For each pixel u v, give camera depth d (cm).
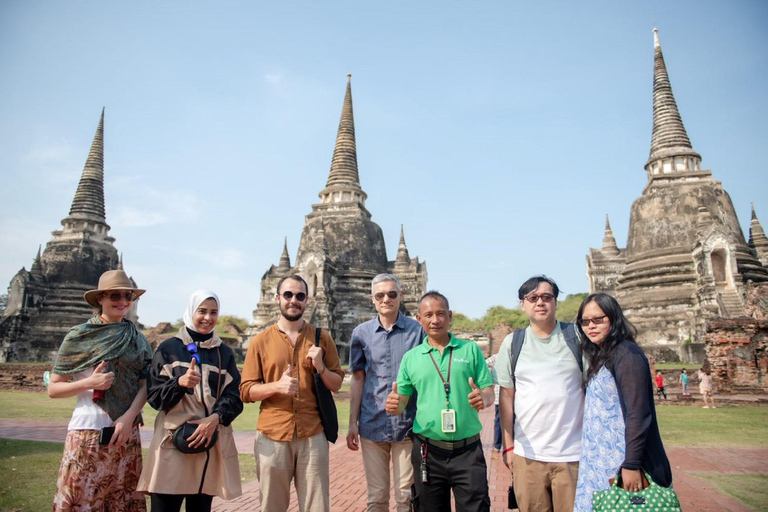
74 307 4147
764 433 1408
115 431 536
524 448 498
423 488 514
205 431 522
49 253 4306
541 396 495
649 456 425
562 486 480
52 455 1059
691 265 3350
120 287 573
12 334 3903
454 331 4006
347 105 4759
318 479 539
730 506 761
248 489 860
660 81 3966
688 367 2620
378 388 582
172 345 555
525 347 518
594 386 465
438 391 520
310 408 554
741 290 3150
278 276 4512
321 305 3641
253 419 1803
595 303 478
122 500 543
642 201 3700
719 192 3541
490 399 522
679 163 3728
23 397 2417
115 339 559
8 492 786
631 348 452
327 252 3938
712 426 1529
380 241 4344
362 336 615
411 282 4178
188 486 525
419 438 523
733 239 3209
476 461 507
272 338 572
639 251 3625
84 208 4444
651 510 409
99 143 4681
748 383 2223
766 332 2245
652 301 3328
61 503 514
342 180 4475
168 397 518
